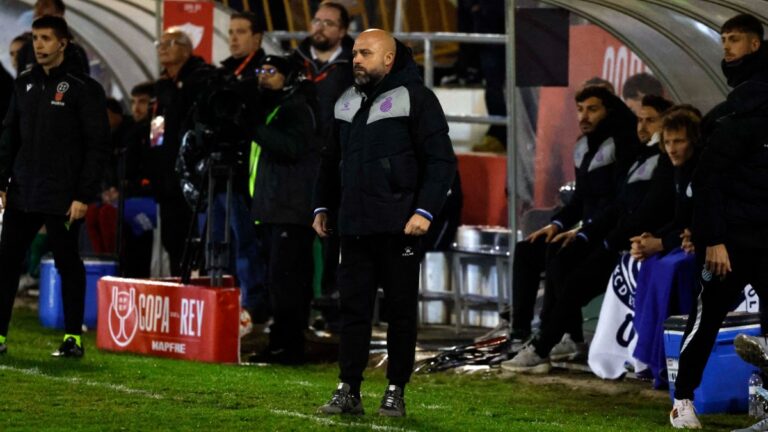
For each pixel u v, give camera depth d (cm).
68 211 2741
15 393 2305
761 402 2219
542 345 2861
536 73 3172
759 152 2064
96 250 3966
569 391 2658
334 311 3328
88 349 3100
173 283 3022
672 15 2973
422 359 3075
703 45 3003
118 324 3070
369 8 4600
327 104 3306
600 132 3016
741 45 2244
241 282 3384
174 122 3472
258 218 2945
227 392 2405
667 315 2609
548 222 3375
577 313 3019
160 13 3956
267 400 2316
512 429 2095
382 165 2077
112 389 2389
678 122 2550
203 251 3181
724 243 2077
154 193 3544
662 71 3200
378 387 2622
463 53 4528
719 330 2341
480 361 2983
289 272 2944
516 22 3175
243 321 3172
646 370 2711
